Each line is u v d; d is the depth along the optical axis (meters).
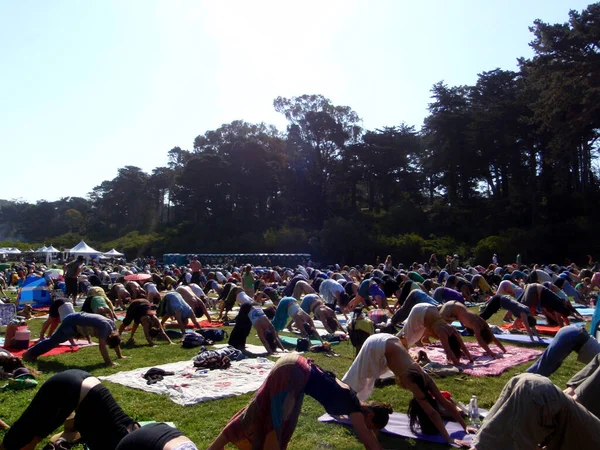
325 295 17.91
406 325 9.91
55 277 28.62
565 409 4.59
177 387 8.09
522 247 56.38
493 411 4.95
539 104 51.94
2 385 8.29
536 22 48.78
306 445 5.90
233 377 8.79
